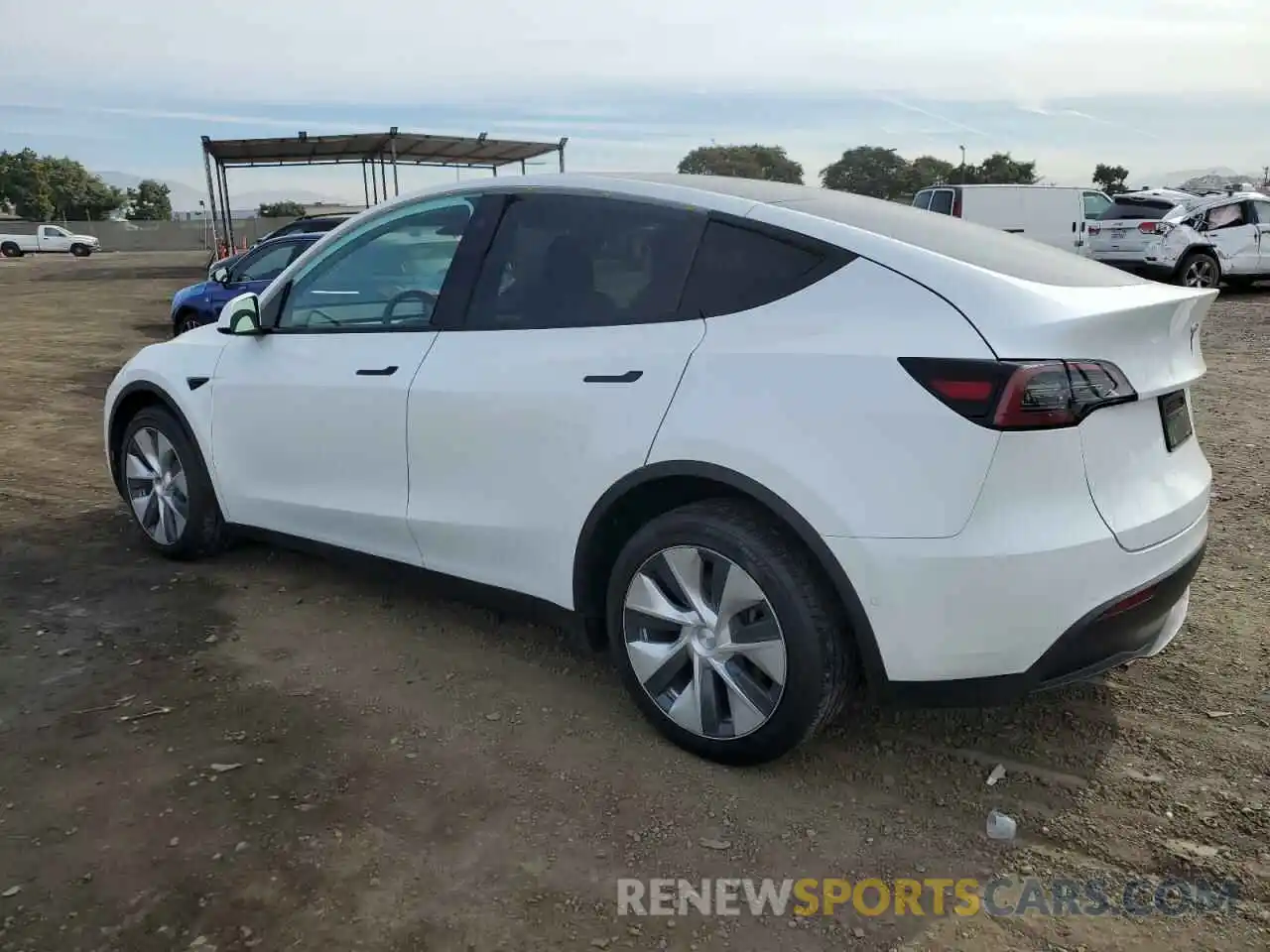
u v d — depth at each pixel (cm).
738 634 297
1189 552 297
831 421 273
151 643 400
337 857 269
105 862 266
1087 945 240
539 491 338
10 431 799
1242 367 989
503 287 360
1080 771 310
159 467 488
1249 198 1678
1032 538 259
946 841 278
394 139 2172
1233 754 317
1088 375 262
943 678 271
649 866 267
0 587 455
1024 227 2102
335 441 403
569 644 401
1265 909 251
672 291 318
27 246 5150
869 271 285
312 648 396
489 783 303
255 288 1222
